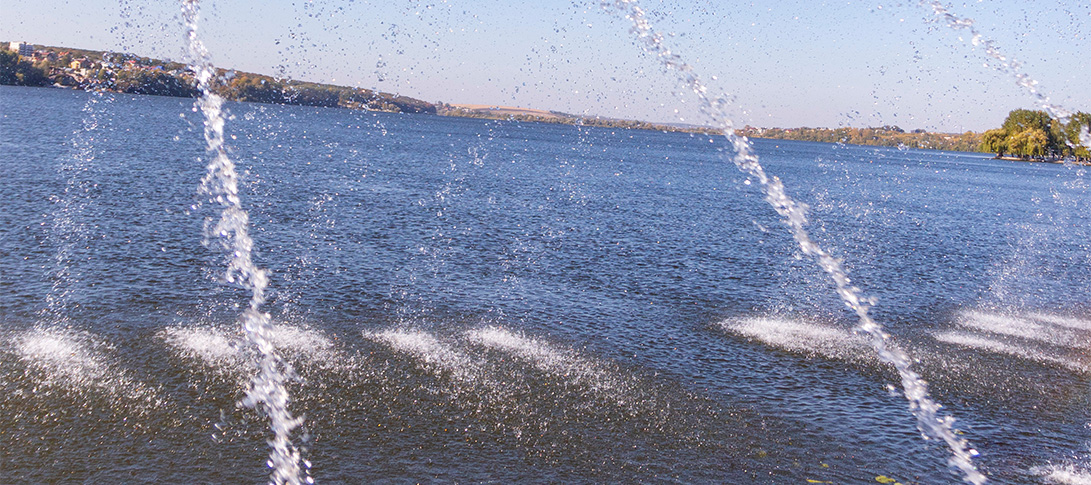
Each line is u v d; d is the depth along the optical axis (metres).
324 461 7.89
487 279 16.67
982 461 8.67
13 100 89.94
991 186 67.06
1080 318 16.31
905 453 8.75
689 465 8.22
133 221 20.48
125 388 9.26
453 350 11.44
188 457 7.80
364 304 13.89
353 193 31.64
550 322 13.41
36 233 17.91
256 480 7.47
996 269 22.88
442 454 8.18
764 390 10.53
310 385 9.71
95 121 63.66
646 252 21.72
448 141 91.38
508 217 27.75
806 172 80.25
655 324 13.70
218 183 30.98
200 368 10.03
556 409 9.47
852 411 9.92
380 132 96.38
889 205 45.00
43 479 7.25
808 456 8.55
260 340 11.33
